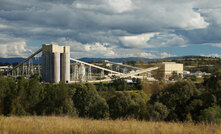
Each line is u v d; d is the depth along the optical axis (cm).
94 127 1039
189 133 938
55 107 3581
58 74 14738
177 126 1105
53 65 14675
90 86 3959
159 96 3853
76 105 3800
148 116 2858
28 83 3641
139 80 12688
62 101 3703
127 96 3841
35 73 19188
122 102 3634
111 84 11800
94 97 3819
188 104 3566
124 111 3453
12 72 18212
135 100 4141
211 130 959
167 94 3781
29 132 908
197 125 1233
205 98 3303
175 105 3647
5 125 1019
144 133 907
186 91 3694
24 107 3484
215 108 2133
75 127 1033
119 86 10862
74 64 18512
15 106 3281
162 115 3047
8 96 3381
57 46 14912
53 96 3694
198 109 3234
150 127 1005
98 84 12644
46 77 15138
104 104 3594
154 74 18838
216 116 1830
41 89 3756
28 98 3544
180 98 3672
